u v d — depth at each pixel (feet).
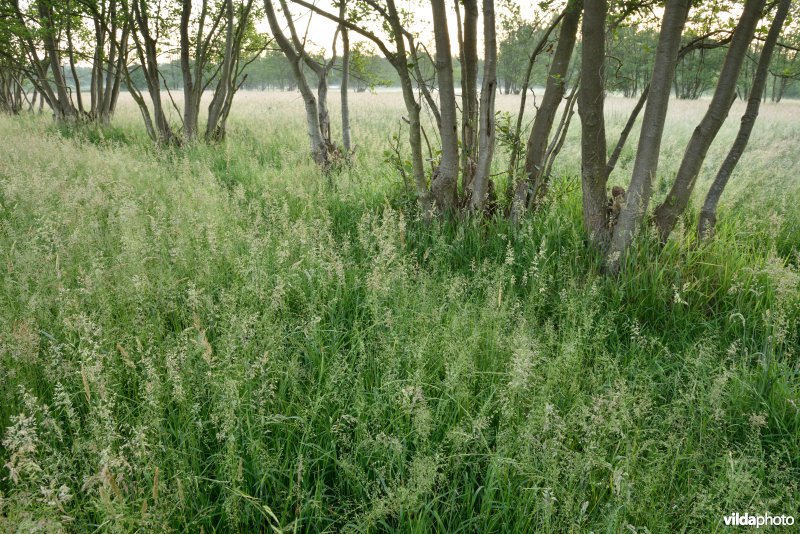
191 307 12.62
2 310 11.81
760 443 9.12
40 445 8.66
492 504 8.27
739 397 10.45
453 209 20.21
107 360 10.18
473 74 20.48
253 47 47.78
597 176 16.52
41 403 9.60
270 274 14.79
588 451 8.16
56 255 13.79
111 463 7.28
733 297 14.58
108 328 11.20
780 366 11.18
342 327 12.85
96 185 21.86
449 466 8.86
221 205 21.11
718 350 12.22
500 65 121.19
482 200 19.60
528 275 15.55
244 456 8.74
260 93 191.52
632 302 14.66
